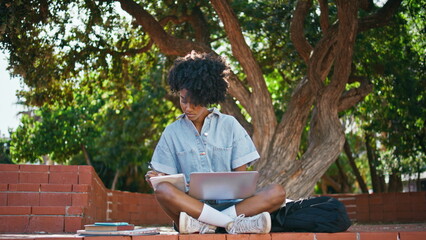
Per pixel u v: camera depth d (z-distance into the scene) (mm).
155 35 10094
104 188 9703
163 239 3393
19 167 6719
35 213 6234
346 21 8898
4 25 8195
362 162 24547
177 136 4023
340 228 3668
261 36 14016
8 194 6457
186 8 11930
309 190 9109
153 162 4020
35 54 10148
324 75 10633
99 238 3346
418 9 12234
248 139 4094
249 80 10016
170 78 4047
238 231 3496
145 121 17875
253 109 10008
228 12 9445
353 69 12344
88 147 25766
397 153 15711
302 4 10344
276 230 3768
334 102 9602
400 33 12766
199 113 3971
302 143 18734
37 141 23906
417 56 13352
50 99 12117
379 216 13367
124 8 10055
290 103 10125
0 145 26297
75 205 6527
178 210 3592
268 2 12586
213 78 3953
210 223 3572
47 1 9727
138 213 12883
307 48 10594
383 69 13242
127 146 22094
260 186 9117
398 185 17516
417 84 13516
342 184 23141
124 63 12648
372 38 12852
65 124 24359
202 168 3936
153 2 12555
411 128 14875
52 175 6793
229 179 3520
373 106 14820
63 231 6227
